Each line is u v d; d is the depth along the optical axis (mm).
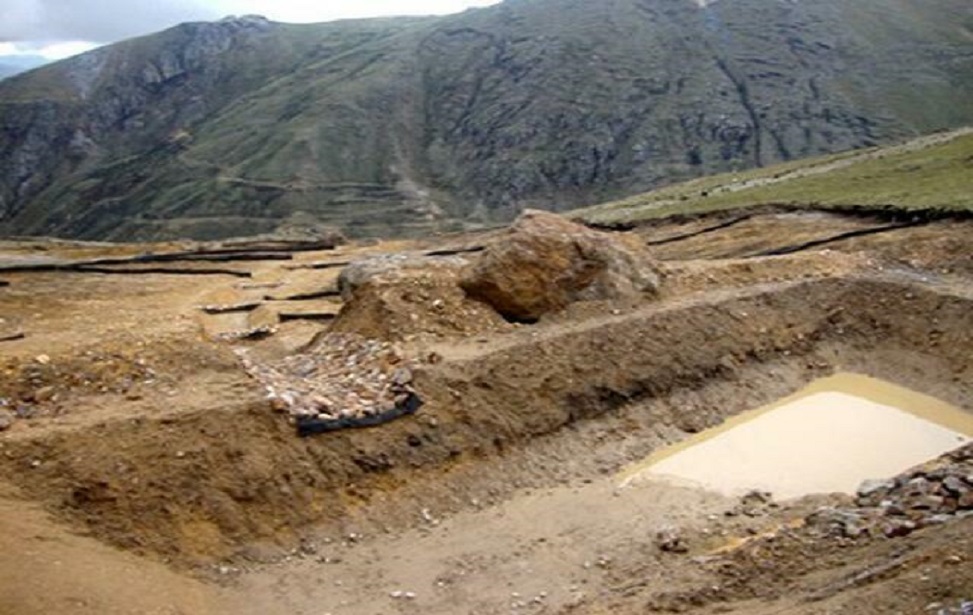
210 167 176000
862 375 28281
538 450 22391
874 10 193500
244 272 48125
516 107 176500
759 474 22156
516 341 25125
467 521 19734
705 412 25297
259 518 18297
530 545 18688
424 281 27234
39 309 36625
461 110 184625
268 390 20938
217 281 45906
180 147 193000
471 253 50438
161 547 17062
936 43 180125
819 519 15891
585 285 28297
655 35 188750
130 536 16984
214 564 17188
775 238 42312
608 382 24703
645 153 156875
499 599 16625
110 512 17234
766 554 14914
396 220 147750
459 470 21047
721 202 55188
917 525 14352
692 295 30016
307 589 16953
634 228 54375
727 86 170250
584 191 154250
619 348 25750
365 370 23312
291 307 37062
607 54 183750
